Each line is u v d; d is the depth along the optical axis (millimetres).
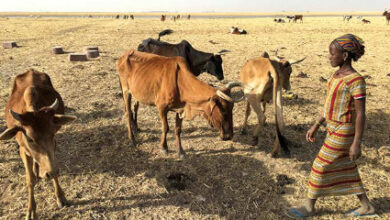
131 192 4246
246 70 5523
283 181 4473
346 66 3006
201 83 4520
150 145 5598
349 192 3521
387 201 3980
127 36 22812
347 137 3139
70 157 5059
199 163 5016
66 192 4191
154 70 4922
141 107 7434
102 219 3732
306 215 3697
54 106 3299
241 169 4852
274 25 36312
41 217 3715
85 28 30656
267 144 5711
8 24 35219
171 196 4176
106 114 6910
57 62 12133
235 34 24734
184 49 7863
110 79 9836
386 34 24953
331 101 3113
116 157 5137
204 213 3855
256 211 3891
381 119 6734
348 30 28875
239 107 7641
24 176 4500
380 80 9945
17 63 11781
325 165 3344
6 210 3820
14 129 2951
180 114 4926
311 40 20500
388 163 4957
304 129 6328
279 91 5051
